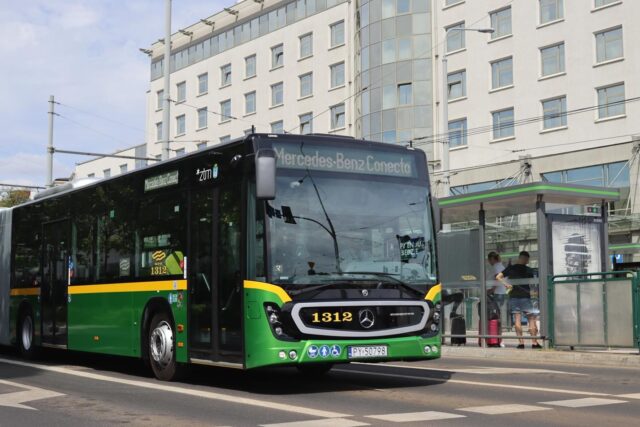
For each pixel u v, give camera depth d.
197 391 10.55
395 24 51.31
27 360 16.64
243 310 10.05
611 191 17.84
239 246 10.24
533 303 17.62
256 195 9.84
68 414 8.52
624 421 7.87
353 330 10.03
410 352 10.40
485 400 9.49
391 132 51.06
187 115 71.62
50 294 15.75
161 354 11.88
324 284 10.00
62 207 15.61
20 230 17.58
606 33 43.50
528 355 16.45
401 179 10.98
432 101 50.47
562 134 44.94
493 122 48.19
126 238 13.08
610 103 43.06
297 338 9.77
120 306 13.08
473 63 49.16
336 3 58.62
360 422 7.79
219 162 10.88
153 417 8.26
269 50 64.06
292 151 10.34
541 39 46.12
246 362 9.95
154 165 12.52
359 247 10.37
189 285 11.30
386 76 51.41
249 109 65.81
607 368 13.98
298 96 61.34
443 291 19.38
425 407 8.90
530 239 23.64
